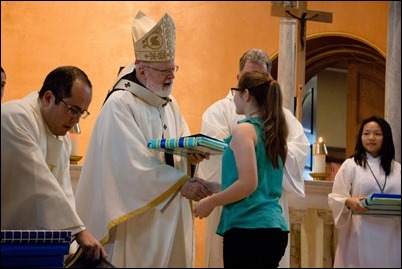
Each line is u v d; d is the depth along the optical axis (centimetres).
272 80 450
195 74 692
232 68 698
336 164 708
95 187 493
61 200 470
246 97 447
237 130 432
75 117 484
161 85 509
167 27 504
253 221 425
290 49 727
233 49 707
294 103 723
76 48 711
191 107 687
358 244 534
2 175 465
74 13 716
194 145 461
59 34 729
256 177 424
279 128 441
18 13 729
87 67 695
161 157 505
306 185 570
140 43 505
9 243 420
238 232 426
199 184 479
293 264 556
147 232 490
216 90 693
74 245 501
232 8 712
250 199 430
